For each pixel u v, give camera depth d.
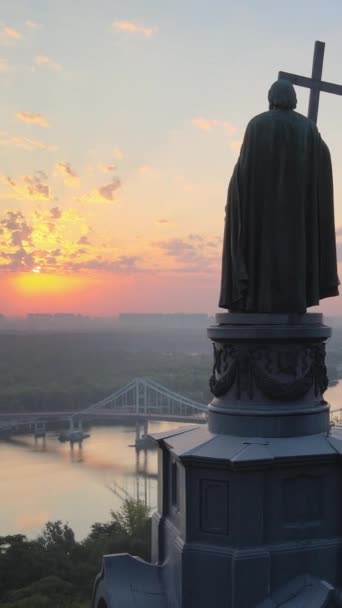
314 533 9.55
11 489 115.12
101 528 73.19
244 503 9.31
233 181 10.70
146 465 134.12
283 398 10.16
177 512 10.21
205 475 9.59
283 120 10.43
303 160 10.40
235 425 10.24
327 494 9.66
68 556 64.81
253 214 10.43
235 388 10.49
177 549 9.69
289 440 9.89
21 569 57.50
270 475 9.48
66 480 121.88
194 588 9.42
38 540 68.38
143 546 64.44
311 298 10.60
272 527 9.44
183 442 10.31
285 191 10.35
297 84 12.07
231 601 9.18
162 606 9.84
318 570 9.38
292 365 10.26
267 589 9.14
